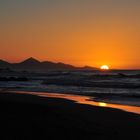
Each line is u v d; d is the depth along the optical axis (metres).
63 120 14.38
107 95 32.03
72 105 21.27
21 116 14.71
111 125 13.80
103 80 67.94
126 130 12.70
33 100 24.31
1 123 12.93
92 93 34.84
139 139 11.12
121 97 29.69
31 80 75.81
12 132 11.34
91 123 14.14
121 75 94.75
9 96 27.80
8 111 16.14
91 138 11.06
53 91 38.66
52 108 18.58
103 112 18.00
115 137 11.36
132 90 39.28
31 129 11.95
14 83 61.78
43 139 10.57
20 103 19.94
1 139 10.35
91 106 20.86
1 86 50.91
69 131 11.97
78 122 14.14
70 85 51.91
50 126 12.73
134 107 21.72
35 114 15.52
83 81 63.56
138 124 14.20
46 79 78.12
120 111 18.44
